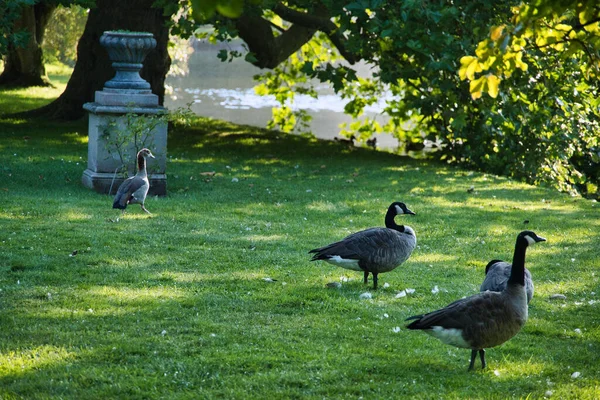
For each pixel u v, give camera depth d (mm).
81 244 11055
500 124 18359
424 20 17312
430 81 19062
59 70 50500
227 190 16000
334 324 8125
